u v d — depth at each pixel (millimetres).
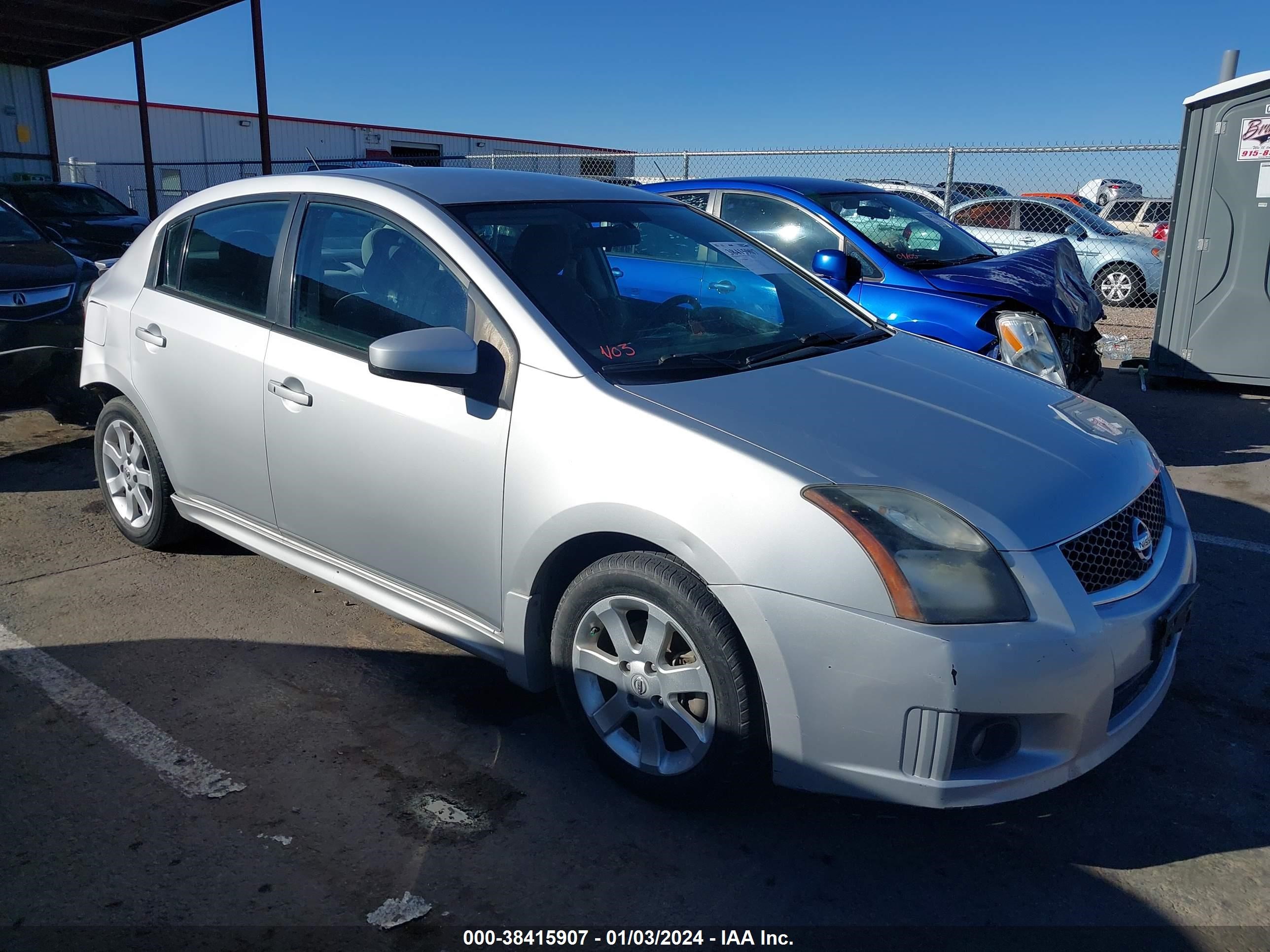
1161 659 2707
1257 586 4266
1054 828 2672
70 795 2688
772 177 6715
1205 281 8055
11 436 6363
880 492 2363
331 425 3186
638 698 2641
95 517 4844
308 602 3951
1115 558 2525
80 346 5641
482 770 2863
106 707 3143
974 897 2404
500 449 2770
